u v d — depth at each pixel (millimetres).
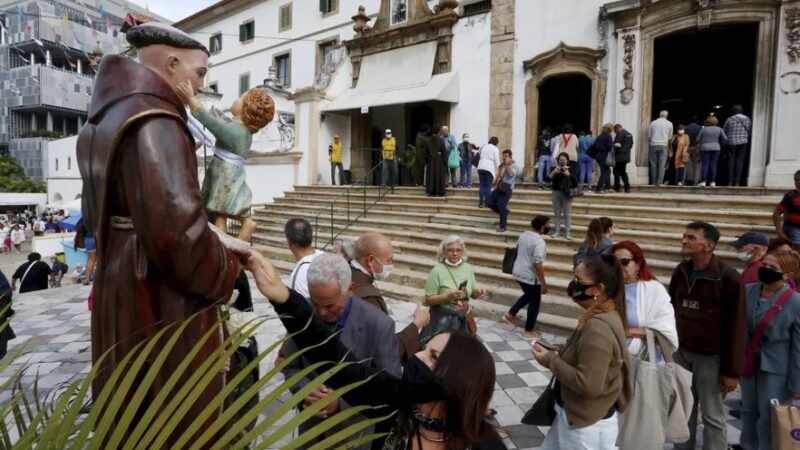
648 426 2625
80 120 53625
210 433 850
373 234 3064
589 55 11828
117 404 864
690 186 9602
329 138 17016
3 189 43625
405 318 6867
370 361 2004
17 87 47469
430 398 1427
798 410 2631
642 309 2771
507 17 13242
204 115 1773
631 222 8227
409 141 16938
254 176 18250
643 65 11203
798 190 5824
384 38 16062
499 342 5840
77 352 5422
